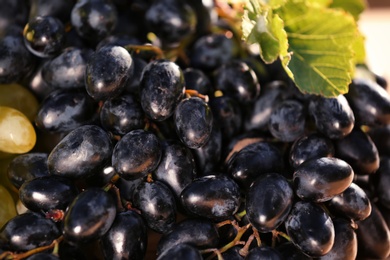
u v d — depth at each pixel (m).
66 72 0.44
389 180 0.46
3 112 0.44
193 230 0.41
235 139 0.45
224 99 0.45
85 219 0.40
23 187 0.41
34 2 0.48
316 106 0.44
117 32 0.49
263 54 0.45
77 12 0.46
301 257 0.42
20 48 0.46
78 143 0.41
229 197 0.41
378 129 0.48
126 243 0.41
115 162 0.41
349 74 0.46
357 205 0.42
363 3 0.52
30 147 0.45
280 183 0.41
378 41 0.66
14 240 0.40
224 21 0.51
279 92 0.46
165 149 0.42
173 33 0.48
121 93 0.43
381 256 0.45
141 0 0.50
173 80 0.42
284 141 0.45
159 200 0.41
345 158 0.44
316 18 0.47
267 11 0.46
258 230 0.41
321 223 0.41
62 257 0.41
